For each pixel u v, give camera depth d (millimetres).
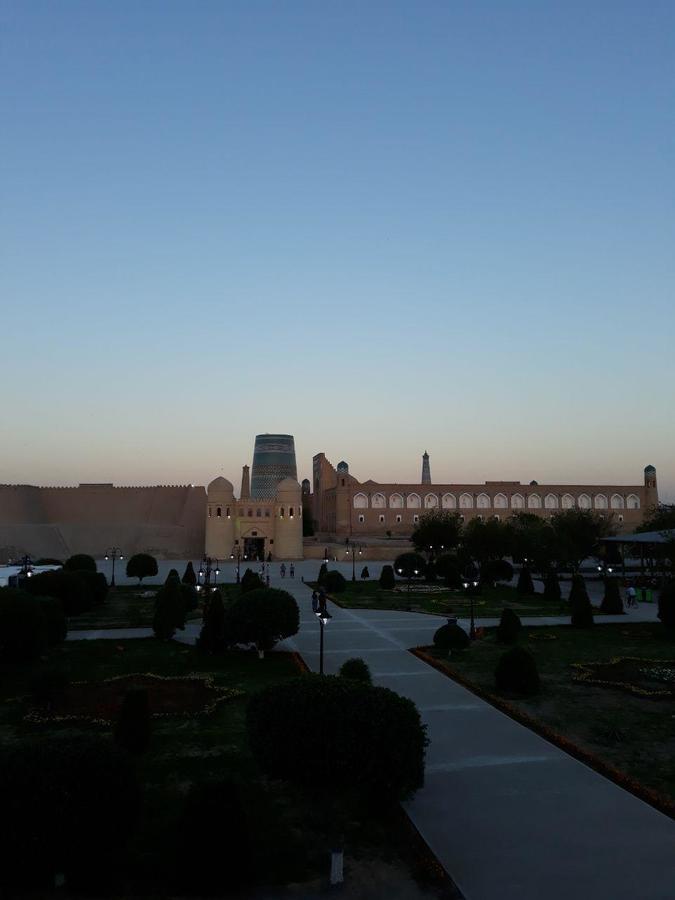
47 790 7930
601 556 66625
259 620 23062
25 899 8312
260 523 84188
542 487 109938
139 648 25406
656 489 111125
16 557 82000
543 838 10070
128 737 13211
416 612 35406
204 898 8461
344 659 23156
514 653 18625
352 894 8609
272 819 10594
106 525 91875
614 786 12039
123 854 9367
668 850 9742
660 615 27938
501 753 13727
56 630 25344
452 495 108812
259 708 10148
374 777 9586
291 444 115812
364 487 107750
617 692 18703
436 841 9961
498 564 52875
